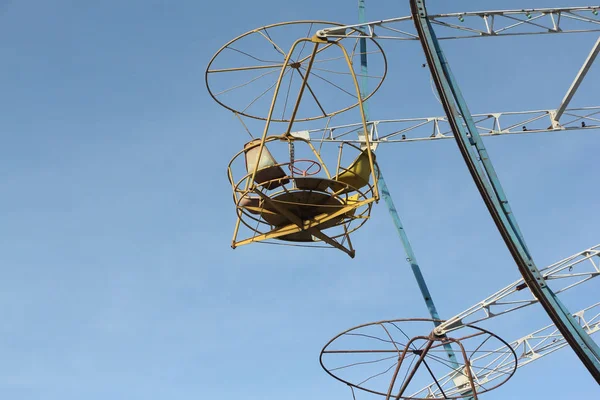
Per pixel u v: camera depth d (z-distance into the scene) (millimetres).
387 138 40406
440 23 32250
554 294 25594
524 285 31484
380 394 28797
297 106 25891
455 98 27484
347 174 25953
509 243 25641
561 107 39719
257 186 25609
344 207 26109
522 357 40469
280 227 27156
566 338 25109
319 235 26781
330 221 26672
